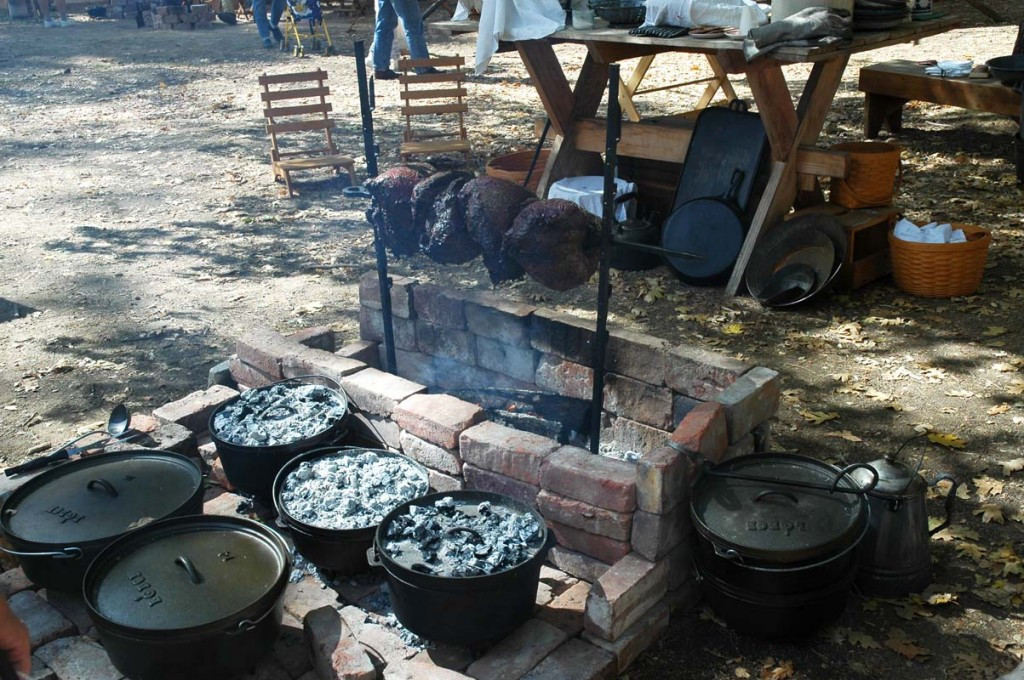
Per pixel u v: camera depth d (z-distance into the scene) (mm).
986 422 5371
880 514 3916
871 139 11445
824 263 7098
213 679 3293
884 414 5516
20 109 14984
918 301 7059
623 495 3717
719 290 7465
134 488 4031
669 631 3881
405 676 3430
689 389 4484
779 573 3477
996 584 4051
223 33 22500
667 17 6973
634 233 7715
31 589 3969
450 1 21891
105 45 21234
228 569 3502
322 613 3566
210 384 5648
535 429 4992
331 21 23031
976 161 10383
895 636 3787
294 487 4090
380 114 13820
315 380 4879
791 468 3908
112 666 3502
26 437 5531
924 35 7160
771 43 6344
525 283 7754
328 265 8203
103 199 10297
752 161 7488
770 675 3600
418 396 4488
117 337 6895
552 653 3578
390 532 3701
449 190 4543
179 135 13000
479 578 3322
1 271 8258
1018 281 7281
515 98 14531
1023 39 10820
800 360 6242
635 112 10617
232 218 9508
